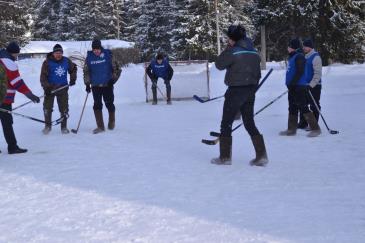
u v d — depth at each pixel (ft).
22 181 19.30
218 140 23.29
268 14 96.48
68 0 204.44
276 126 33.76
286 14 94.48
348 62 99.91
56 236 12.94
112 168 21.25
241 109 21.43
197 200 16.06
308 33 95.40
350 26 94.22
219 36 150.20
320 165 21.08
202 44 152.35
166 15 184.44
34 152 25.67
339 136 28.50
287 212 14.56
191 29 154.40
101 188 17.85
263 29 102.37
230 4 159.02
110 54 32.45
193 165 21.58
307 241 12.12
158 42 187.52
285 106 46.50
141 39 187.73
